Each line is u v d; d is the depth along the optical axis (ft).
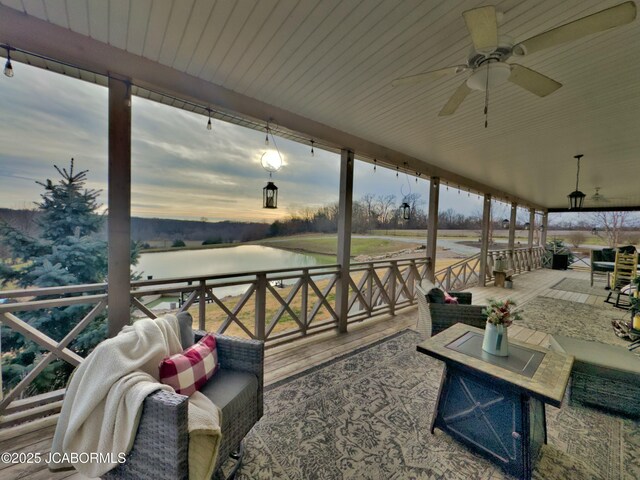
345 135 11.23
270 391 7.30
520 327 13.14
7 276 8.11
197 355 4.97
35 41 5.40
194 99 7.40
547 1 4.60
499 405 5.19
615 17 3.57
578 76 6.72
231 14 5.07
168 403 3.42
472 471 5.06
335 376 8.13
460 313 9.22
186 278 7.82
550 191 23.80
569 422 6.56
